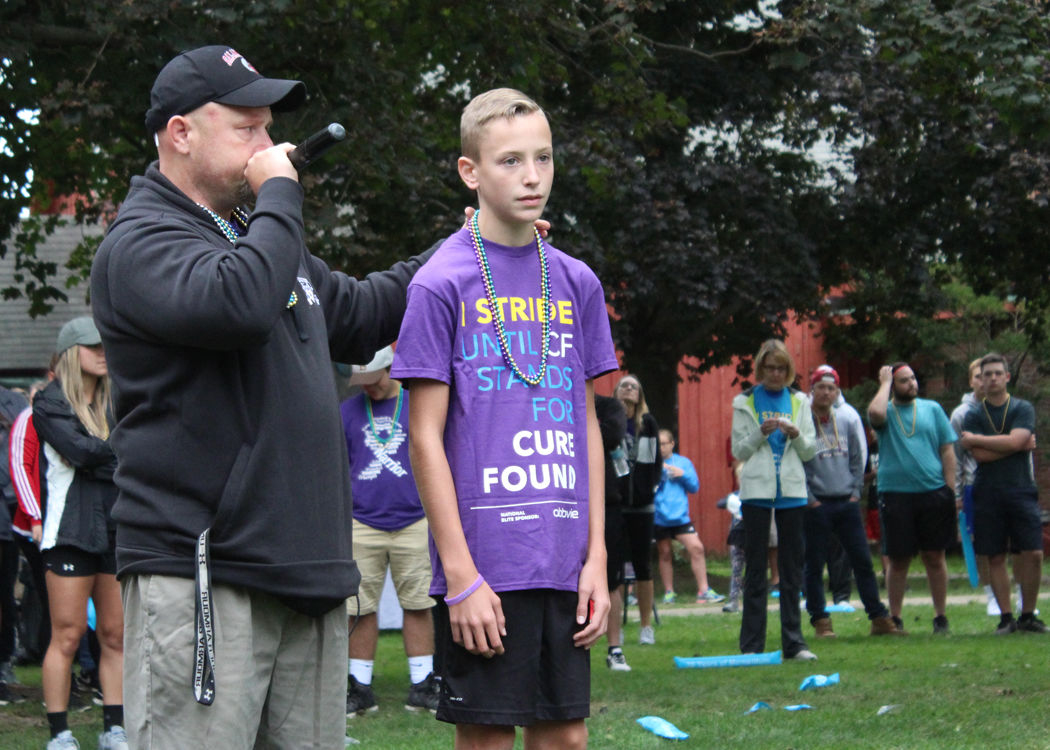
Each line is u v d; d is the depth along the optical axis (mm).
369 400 7477
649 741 6184
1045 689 7516
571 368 3371
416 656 7516
